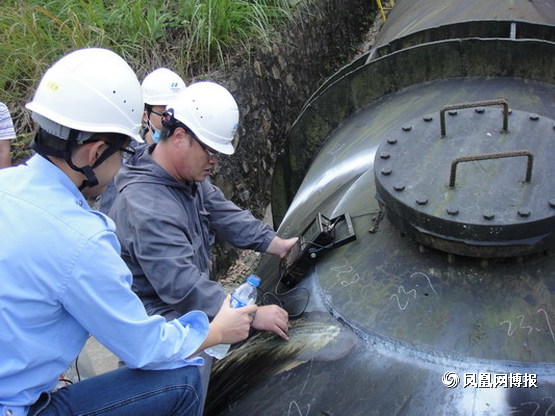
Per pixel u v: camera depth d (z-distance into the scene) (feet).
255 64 18.66
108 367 12.45
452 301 5.96
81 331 5.57
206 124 7.73
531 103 8.50
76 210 5.18
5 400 5.34
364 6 29.45
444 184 6.26
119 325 5.31
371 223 7.20
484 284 5.97
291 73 20.83
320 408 5.84
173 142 7.83
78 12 17.95
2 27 17.34
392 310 6.13
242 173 17.54
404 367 5.72
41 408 5.68
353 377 5.88
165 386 6.28
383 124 9.53
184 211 8.11
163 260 7.59
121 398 6.15
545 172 6.15
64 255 4.99
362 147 9.29
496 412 5.25
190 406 6.46
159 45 17.97
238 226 9.26
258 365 6.83
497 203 5.89
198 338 6.23
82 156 5.44
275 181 12.44
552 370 5.37
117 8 18.33
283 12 20.92
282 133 19.97
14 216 5.01
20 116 15.87
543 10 11.10
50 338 5.29
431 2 13.89
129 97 5.69
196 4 18.38
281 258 8.36
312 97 11.76
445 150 6.74
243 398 6.55
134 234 7.79
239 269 16.70
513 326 5.64
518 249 5.82
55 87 5.38
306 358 6.34
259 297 8.19
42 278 4.96
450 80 9.72
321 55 23.61
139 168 8.02
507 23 10.19
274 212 12.89
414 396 5.52
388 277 6.45
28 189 5.14
